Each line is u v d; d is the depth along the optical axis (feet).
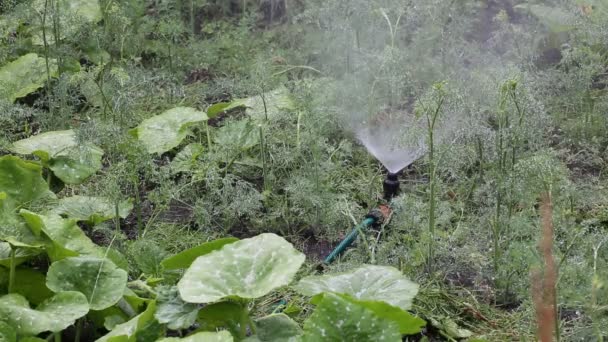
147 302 9.83
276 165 13.78
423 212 12.01
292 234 12.79
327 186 13.11
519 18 19.17
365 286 9.37
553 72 15.89
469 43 17.79
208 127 15.07
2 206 10.96
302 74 17.49
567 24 17.10
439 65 16.15
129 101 14.40
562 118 15.28
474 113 12.37
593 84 16.67
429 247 11.28
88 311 9.39
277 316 9.19
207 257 9.16
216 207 12.64
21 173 12.14
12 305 9.20
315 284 9.37
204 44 18.33
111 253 10.69
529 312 10.23
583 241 10.49
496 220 11.19
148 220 13.16
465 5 18.03
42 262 11.18
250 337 8.73
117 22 17.76
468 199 12.99
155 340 9.05
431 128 11.09
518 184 10.84
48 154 13.07
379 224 12.53
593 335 9.69
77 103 16.02
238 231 12.91
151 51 18.29
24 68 16.71
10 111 14.37
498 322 10.75
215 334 8.16
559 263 9.79
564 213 11.34
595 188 13.24
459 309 11.00
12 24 17.56
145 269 10.89
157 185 14.12
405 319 8.73
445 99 11.34
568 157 14.37
